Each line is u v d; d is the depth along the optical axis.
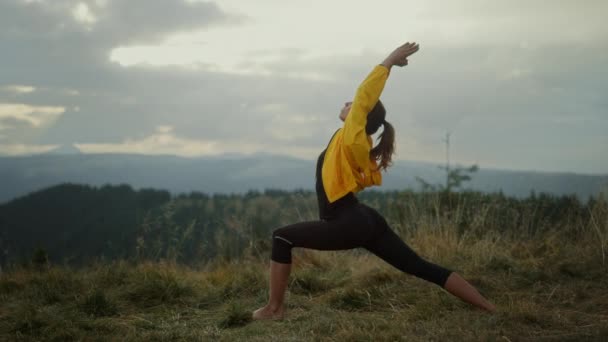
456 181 7.74
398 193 8.01
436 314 4.04
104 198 57.41
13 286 5.34
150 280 5.06
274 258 4.10
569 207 6.88
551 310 4.05
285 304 4.57
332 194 3.86
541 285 4.75
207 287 5.23
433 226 6.84
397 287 4.78
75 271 5.82
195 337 3.74
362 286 4.91
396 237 4.05
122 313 4.51
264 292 4.92
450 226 6.71
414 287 4.73
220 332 3.87
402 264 4.02
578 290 4.50
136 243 6.14
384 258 4.06
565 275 5.03
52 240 50.28
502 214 7.10
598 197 6.49
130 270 5.67
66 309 4.53
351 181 3.84
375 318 4.04
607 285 4.64
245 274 5.43
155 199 53.66
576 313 3.95
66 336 3.80
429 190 7.87
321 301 4.66
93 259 6.01
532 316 3.75
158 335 3.78
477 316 3.87
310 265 6.09
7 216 58.25
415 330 3.69
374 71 3.93
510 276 5.01
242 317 4.13
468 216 7.02
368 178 3.96
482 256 5.62
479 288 4.77
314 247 4.03
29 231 54.94
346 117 4.18
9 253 5.94
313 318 4.12
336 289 4.93
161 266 5.84
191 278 5.63
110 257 6.04
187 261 6.31
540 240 6.44
